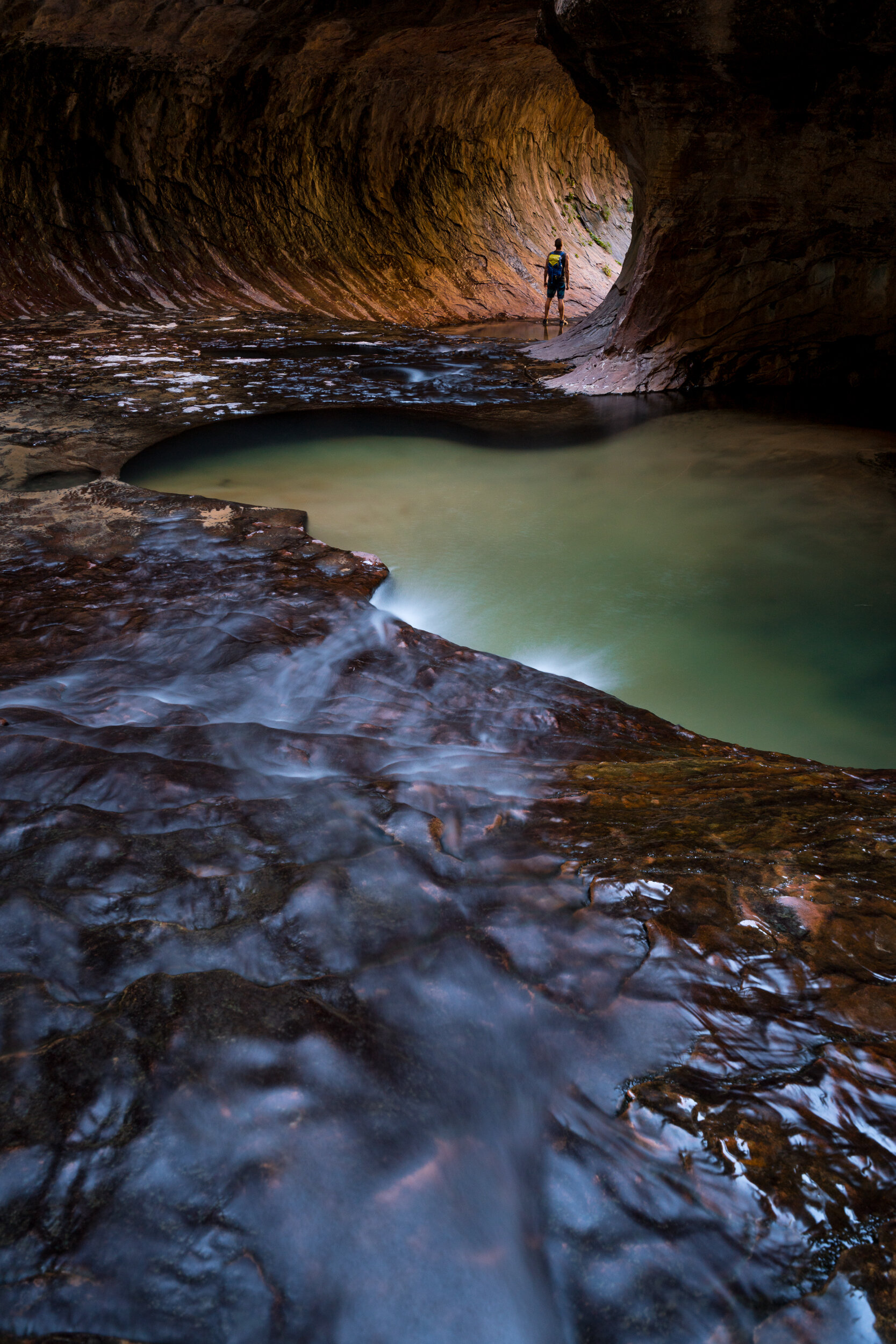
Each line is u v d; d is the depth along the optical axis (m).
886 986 1.89
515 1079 1.70
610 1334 1.30
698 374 11.40
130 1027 1.77
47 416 8.74
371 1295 1.34
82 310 15.71
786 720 4.26
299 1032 1.76
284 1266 1.37
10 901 2.13
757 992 1.89
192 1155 1.52
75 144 16.38
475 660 4.43
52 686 3.83
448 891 2.23
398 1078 1.69
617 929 2.07
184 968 1.95
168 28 15.59
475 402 10.45
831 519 6.85
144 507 6.39
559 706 4.02
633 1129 1.59
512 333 19.25
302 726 3.61
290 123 19.03
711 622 5.21
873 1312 1.30
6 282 15.44
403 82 19.70
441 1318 1.32
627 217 29.42
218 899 2.18
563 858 2.38
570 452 8.55
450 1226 1.43
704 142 10.20
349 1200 1.46
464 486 7.47
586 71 11.00
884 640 5.03
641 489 7.48
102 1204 1.45
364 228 20.73
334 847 2.42
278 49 17.00
